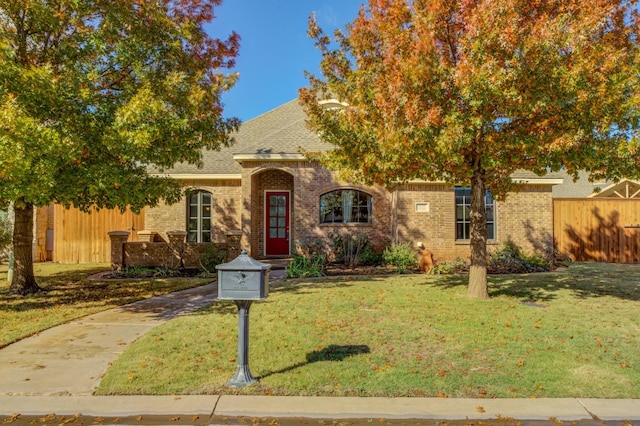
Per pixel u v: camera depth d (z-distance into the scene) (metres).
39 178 5.86
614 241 14.98
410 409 3.72
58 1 7.13
